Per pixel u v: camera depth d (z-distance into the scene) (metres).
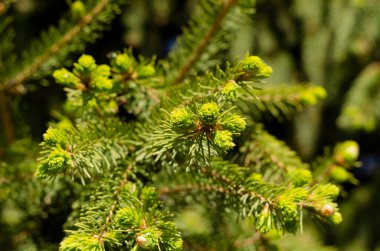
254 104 0.77
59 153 0.65
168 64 0.77
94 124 0.70
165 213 0.67
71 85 0.69
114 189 0.69
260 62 0.66
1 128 0.84
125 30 1.61
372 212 1.62
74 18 0.79
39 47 0.80
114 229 0.66
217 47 0.77
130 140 0.70
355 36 1.36
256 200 0.69
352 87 1.37
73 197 0.76
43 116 1.42
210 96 0.66
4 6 0.81
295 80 1.54
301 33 1.51
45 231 0.78
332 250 0.81
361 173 1.89
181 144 0.67
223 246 0.76
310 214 0.69
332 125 1.65
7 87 0.80
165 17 1.63
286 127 1.68
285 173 0.74
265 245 0.76
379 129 1.74
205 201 0.75
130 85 0.72
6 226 0.79
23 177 0.76
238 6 0.76
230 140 0.64
